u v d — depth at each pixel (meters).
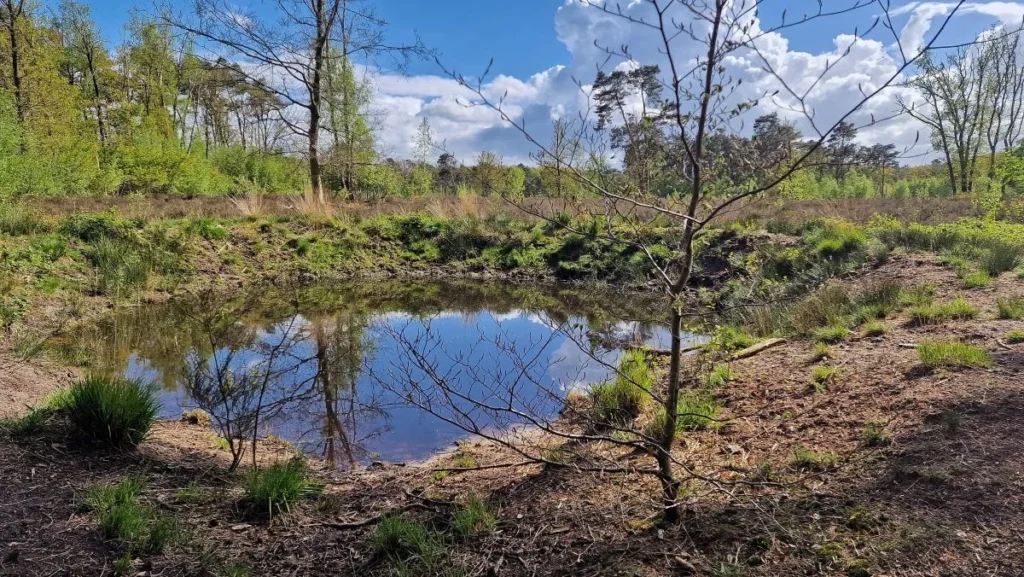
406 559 2.60
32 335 6.94
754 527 2.51
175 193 21.67
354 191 21.72
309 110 15.60
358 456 4.38
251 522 2.99
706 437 3.87
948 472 2.65
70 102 21.05
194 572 2.50
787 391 4.38
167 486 3.30
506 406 5.35
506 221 15.40
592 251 13.46
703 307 2.85
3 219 10.51
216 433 4.62
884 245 9.13
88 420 3.63
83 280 9.42
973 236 9.15
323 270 13.11
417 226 15.07
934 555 2.17
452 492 3.49
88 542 2.62
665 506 2.61
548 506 3.06
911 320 5.60
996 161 25.72
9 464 3.21
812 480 2.89
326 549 2.77
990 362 3.96
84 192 19.28
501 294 11.67
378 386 5.95
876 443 3.14
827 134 1.89
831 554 2.25
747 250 10.88
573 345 7.61
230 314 9.20
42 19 20.64
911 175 41.31
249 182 24.98
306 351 7.29
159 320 8.52
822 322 6.29
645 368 4.75
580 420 4.73
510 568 2.52
